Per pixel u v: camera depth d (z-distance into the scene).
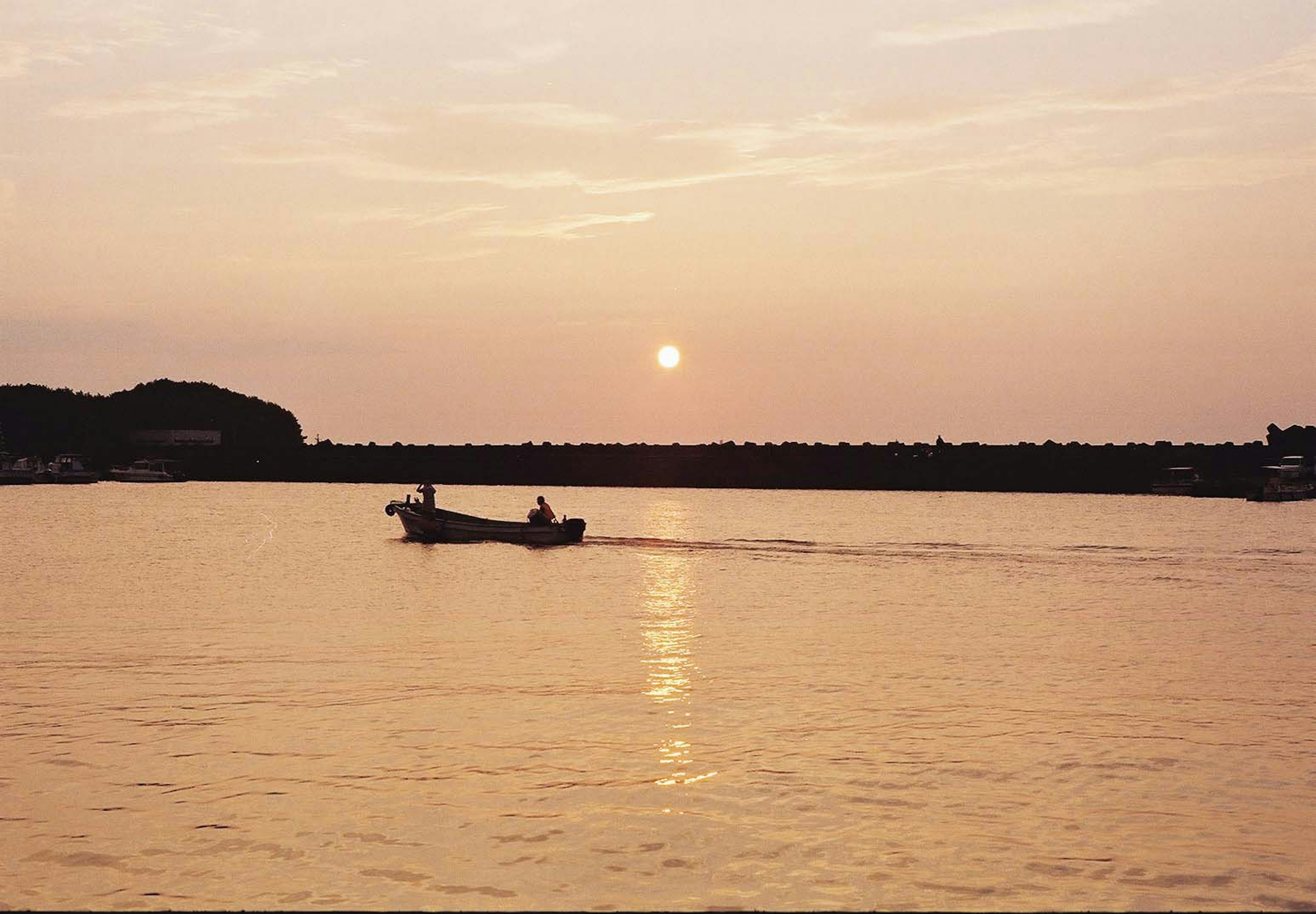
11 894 12.55
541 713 20.45
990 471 149.12
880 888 12.84
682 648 27.73
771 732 19.22
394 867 13.31
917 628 31.30
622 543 61.31
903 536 68.94
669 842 14.11
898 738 18.84
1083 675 24.41
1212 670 25.09
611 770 16.91
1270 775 16.80
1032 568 49.12
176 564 48.91
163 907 12.29
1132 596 39.44
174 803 15.33
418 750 17.88
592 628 30.91
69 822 14.61
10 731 18.92
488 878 13.04
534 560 52.16
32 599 36.56
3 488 148.50
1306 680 24.00
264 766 17.00
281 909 12.26
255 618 32.25
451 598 37.41
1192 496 128.88
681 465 166.50
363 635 29.25
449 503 119.06
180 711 20.41
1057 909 12.34
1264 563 51.28
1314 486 115.12
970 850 13.89
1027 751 18.06
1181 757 17.75
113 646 27.25
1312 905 12.42
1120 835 14.38
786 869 13.33
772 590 40.72
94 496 125.81
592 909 12.29
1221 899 12.58
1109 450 144.75
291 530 71.69
